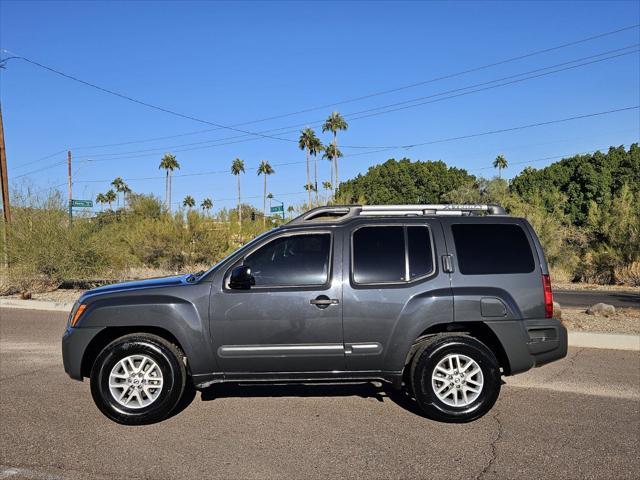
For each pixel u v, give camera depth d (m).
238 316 5.32
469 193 47.72
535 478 4.14
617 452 4.61
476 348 5.30
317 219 6.17
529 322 5.45
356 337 5.33
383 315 5.32
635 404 5.90
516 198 31.94
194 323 5.32
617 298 17.34
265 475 4.20
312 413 5.65
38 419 5.50
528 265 5.54
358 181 77.62
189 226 25.34
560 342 5.50
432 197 72.12
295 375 5.39
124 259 19.45
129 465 4.39
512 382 6.77
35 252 16.78
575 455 4.55
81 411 5.76
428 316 5.32
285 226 5.63
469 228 5.62
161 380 5.32
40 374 7.34
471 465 4.37
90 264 17.66
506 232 5.63
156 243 24.56
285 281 5.43
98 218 18.98
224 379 5.40
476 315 5.35
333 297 5.34
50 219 17.41
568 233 27.69
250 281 5.32
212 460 4.48
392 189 73.19
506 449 4.68
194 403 6.01
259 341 5.34
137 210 28.92
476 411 5.27
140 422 5.28
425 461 4.45
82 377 5.51
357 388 6.56
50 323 11.95
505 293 5.42
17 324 11.80
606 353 8.34
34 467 4.36
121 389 5.36
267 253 5.53
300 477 4.16
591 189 56.28
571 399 6.09
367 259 5.46
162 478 4.16
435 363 5.30
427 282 5.40
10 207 17.58
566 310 12.31
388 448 4.71
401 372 5.35
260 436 5.01
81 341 5.42
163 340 5.40
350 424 5.32
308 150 69.69
